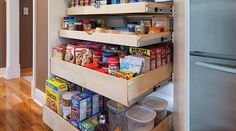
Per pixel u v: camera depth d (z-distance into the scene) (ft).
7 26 10.16
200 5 3.30
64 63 5.08
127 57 4.05
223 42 3.08
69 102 4.87
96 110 4.91
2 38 10.68
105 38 4.20
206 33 3.28
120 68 4.14
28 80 10.39
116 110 4.48
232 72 2.87
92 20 5.27
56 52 5.41
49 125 5.51
